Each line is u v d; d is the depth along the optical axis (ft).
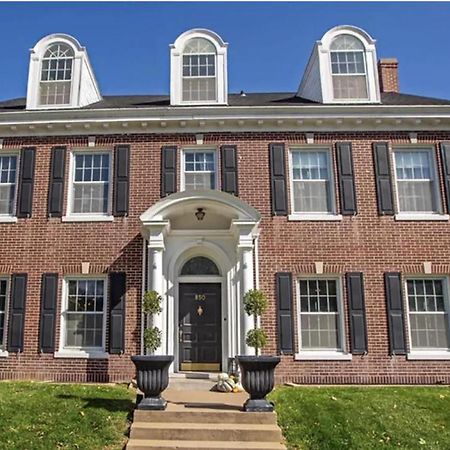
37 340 40.52
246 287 38.50
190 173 43.80
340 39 47.32
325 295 41.57
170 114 43.73
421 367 39.58
